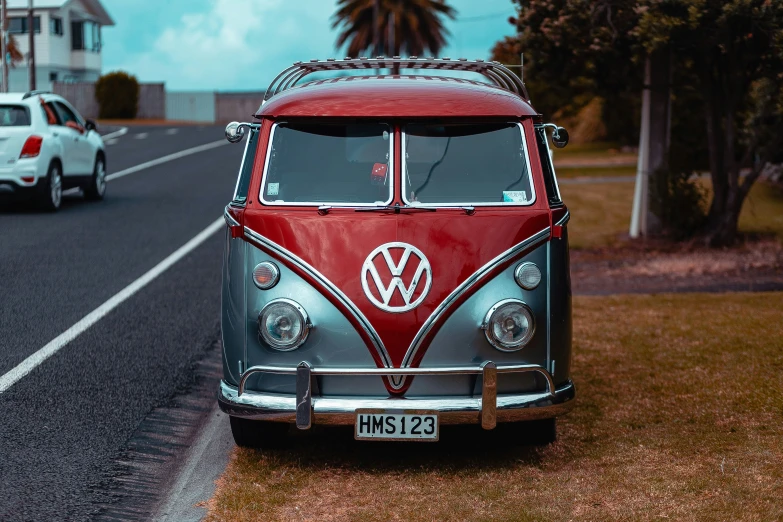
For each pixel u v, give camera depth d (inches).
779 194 767.7
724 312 369.7
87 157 657.0
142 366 292.0
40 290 384.5
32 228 534.9
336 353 199.5
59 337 318.7
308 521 179.5
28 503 189.5
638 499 188.1
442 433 236.1
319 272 200.2
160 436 233.9
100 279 409.4
